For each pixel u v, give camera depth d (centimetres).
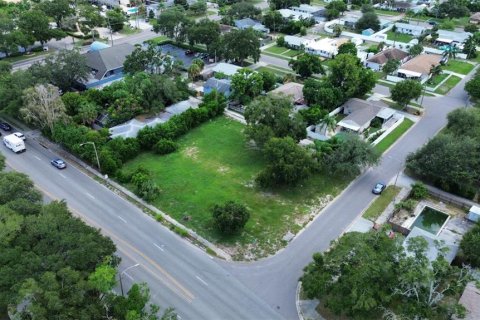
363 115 10794
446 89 12962
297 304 6031
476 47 15838
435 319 5297
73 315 4897
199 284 6353
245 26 17425
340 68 11569
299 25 17312
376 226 7462
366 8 19688
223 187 8525
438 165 8275
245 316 5856
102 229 7388
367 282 5306
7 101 10469
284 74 13725
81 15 17788
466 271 5712
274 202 8125
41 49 15638
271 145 8538
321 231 7394
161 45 16325
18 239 5691
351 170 8525
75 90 12681
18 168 9094
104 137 9506
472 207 7719
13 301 4853
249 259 6825
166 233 7362
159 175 8862
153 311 5231
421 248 5309
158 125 9888
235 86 11500
